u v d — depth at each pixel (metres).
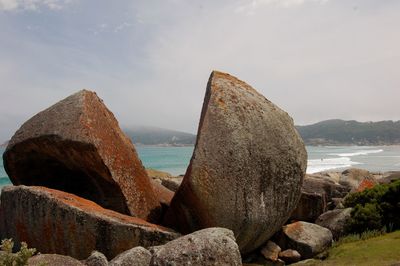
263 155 10.48
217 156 9.90
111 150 10.73
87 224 8.90
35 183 12.27
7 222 9.55
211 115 10.30
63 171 11.90
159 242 9.15
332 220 13.31
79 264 6.51
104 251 8.89
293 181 11.13
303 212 13.94
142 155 107.81
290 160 11.03
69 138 10.27
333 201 16.72
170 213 10.55
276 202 10.71
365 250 10.64
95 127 10.61
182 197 10.03
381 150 152.38
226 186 9.84
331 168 59.59
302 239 11.53
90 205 9.62
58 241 8.96
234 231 10.05
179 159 88.44
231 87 11.02
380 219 12.71
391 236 11.80
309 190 16.36
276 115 11.34
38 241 9.08
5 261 4.93
